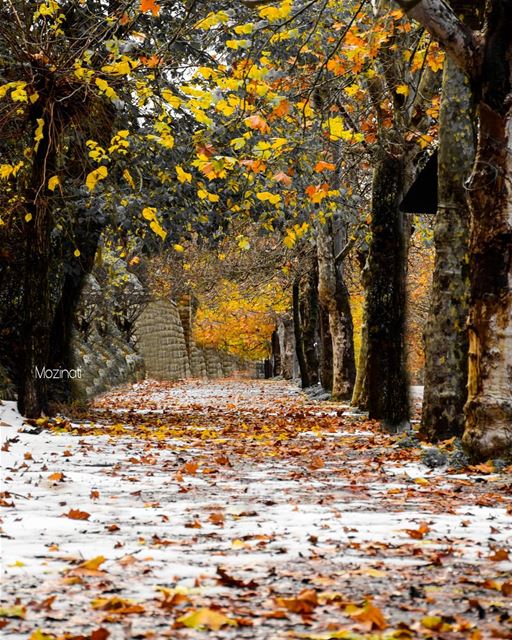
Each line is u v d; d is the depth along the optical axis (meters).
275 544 6.61
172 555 6.14
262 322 73.62
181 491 9.65
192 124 19.75
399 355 20.31
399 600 4.96
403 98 19.00
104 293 46.84
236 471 11.80
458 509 8.58
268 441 16.19
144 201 19.44
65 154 21.02
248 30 12.55
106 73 15.95
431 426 15.17
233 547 6.46
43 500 8.86
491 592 5.15
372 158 21.64
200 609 4.51
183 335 84.81
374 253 20.80
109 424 20.14
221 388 53.53
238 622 4.39
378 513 8.26
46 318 19.30
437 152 15.72
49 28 18.02
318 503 8.91
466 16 14.65
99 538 6.82
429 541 6.76
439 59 16.14
